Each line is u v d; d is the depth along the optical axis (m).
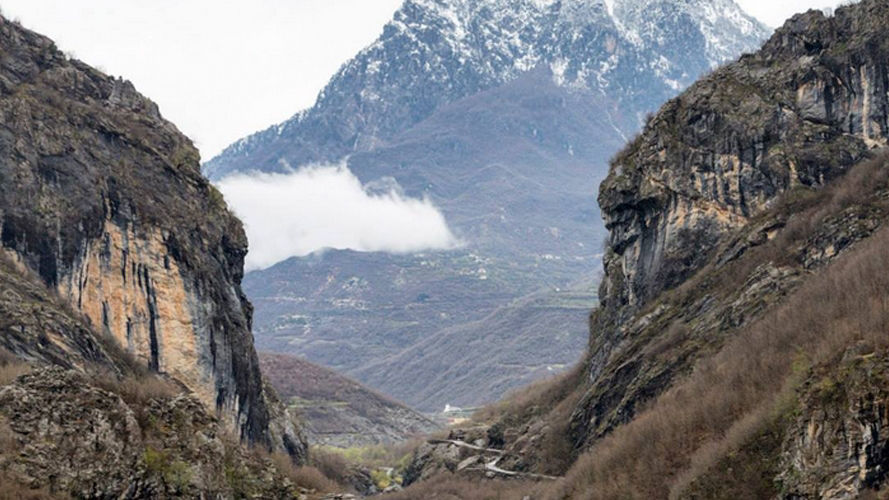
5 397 104.69
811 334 130.88
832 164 171.38
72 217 154.12
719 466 120.44
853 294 130.38
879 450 98.69
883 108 171.88
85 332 142.00
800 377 116.94
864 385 101.50
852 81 175.00
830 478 101.56
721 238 177.62
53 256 150.88
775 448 115.94
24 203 149.88
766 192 175.25
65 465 103.38
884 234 142.75
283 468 151.12
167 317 161.88
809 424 106.19
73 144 158.38
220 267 176.50
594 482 144.62
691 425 136.75
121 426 109.50
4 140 150.88
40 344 134.00
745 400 132.25
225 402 168.62
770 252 163.25
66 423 105.75
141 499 107.00
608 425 165.50
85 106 165.75
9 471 99.75
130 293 158.88
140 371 152.88
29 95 158.50
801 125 175.88
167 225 165.88
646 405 157.50
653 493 131.88
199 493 111.31
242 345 177.38
